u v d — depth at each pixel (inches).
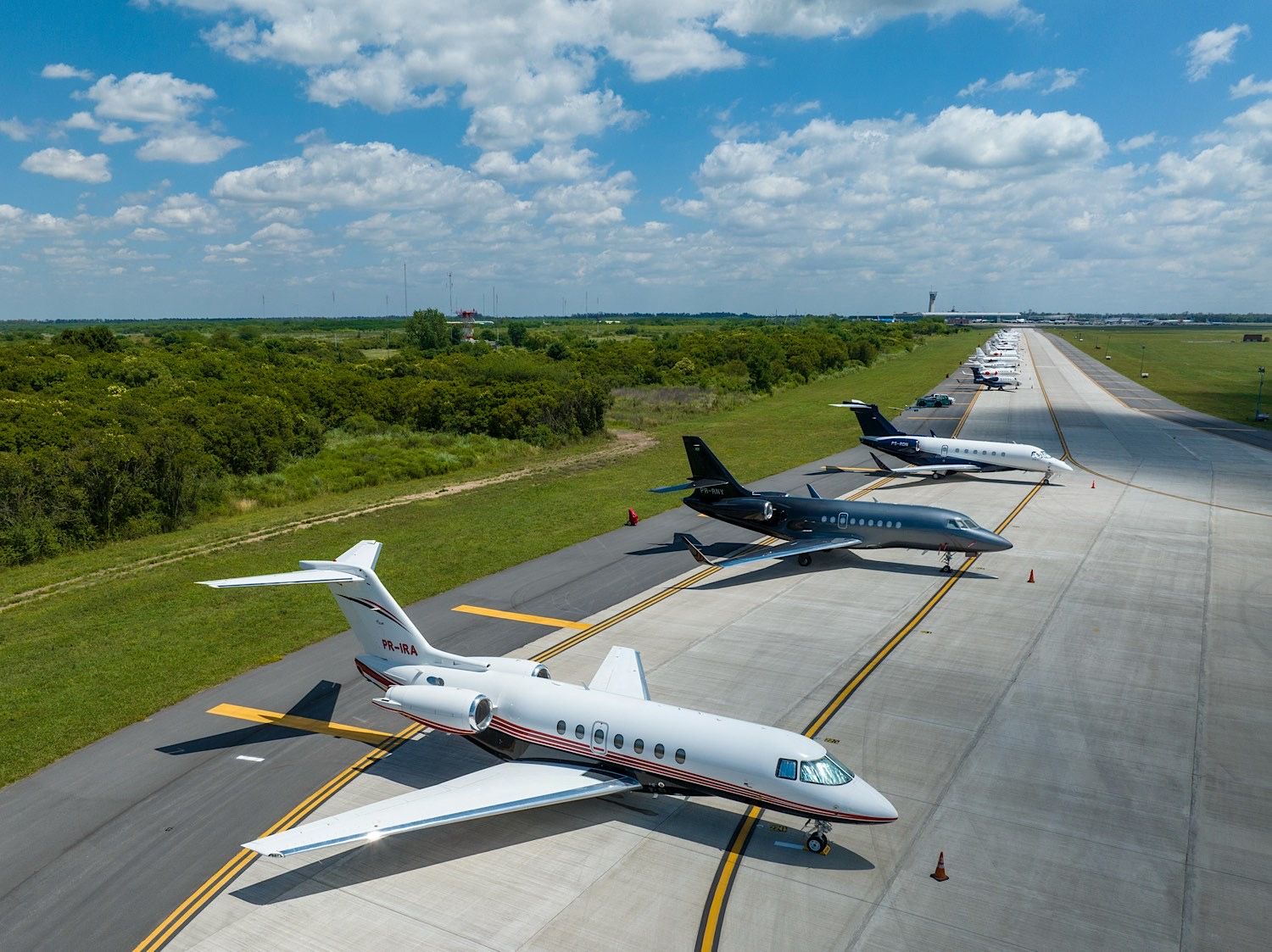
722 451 3147.1
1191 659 1160.8
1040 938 625.6
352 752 946.1
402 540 1924.2
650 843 762.2
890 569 1626.5
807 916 655.8
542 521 2092.8
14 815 828.0
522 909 674.8
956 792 830.5
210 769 910.4
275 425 2790.4
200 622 1393.9
